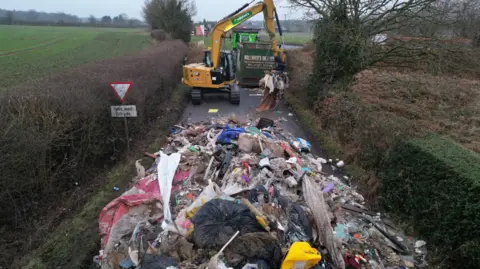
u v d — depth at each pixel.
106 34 52.84
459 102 11.25
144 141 9.66
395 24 11.74
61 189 6.71
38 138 5.76
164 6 37.56
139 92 10.06
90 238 5.36
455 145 6.12
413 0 11.03
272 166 7.38
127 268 4.56
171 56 17.97
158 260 4.23
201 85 13.96
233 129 9.46
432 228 5.53
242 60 17.59
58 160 6.72
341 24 11.80
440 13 10.83
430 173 5.63
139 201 5.62
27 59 23.25
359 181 7.77
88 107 7.29
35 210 5.98
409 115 9.95
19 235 5.45
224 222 4.66
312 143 10.39
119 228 5.10
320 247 5.01
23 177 5.63
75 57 25.16
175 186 6.62
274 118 12.82
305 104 14.16
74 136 6.97
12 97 6.17
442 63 11.14
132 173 7.65
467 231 4.74
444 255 5.18
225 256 4.32
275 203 5.72
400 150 6.55
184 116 12.90
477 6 11.03
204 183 6.83
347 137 9.41
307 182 6.38
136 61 12.67
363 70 13.81
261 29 23.73
